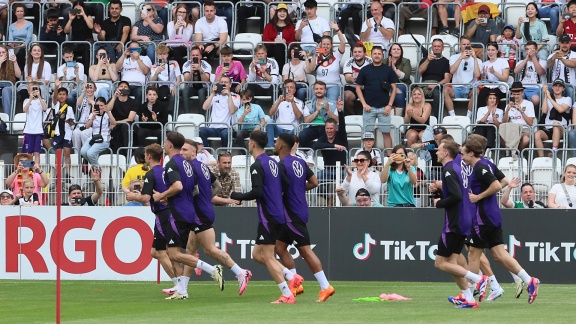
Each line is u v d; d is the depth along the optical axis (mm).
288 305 28312
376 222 38438
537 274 37812
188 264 30062
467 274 27281
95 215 38969
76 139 44969
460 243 27359
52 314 26266
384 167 39156
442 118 46500
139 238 38719
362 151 39844
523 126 44188
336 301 29688
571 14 49281
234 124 45594
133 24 53250
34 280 38969
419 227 38250
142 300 30562
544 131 44562
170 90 48125
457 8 50969
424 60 47812
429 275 38219
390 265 38406
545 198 39375
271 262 28906
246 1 51906
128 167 41625
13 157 44031
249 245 38781
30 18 54219
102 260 39000
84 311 27000
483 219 28719
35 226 39375
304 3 50531
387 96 45406
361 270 38531
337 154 43375
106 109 45094
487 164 28625
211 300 30344
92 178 40000
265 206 28797
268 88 48250
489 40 49656
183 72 48906
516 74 47875
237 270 30500
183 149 30359
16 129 48312
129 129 45281
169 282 37906
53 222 39312
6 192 40281
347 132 46656
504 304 28797
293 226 28922
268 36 50188
